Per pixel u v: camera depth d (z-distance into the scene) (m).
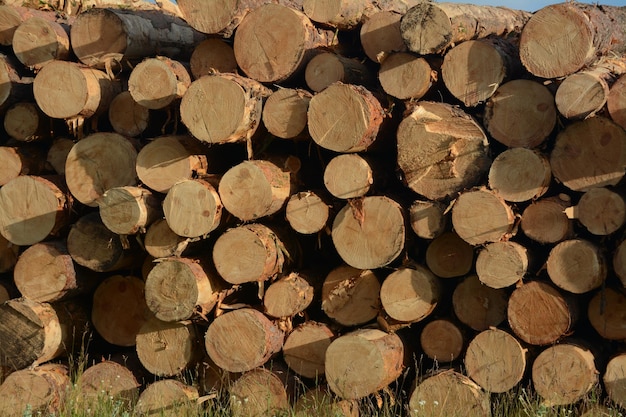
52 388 5.62
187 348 5.56
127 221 5.46
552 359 5.00
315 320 5.68
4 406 5.67
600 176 4.97
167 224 5.50
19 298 5.89
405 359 5.38
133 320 5.98
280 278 5.45
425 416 5.09
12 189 6.00
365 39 5.73
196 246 5.59
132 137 5.98
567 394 4.96
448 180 5.23
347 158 5.25
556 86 5.23
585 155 5.00
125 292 6.02
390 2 6.27
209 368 5.62
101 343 6.31
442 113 5.21
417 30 5.26
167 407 5.45
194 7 5.75
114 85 6.16
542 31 5.04
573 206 4.99
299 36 5.57
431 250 5.30
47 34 6.23
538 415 4.45
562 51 4.99
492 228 5.00
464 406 5.04
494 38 5.57
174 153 5.58
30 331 5.76
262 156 5.62
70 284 5.86
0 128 6.59
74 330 6.01
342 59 5.66
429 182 5.28
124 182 5.83
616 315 5.01
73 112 5.91
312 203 5.34
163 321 5.61
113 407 5.02
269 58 5.65
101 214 5.54
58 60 6.15
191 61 6.03
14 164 6.27
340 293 5.46
